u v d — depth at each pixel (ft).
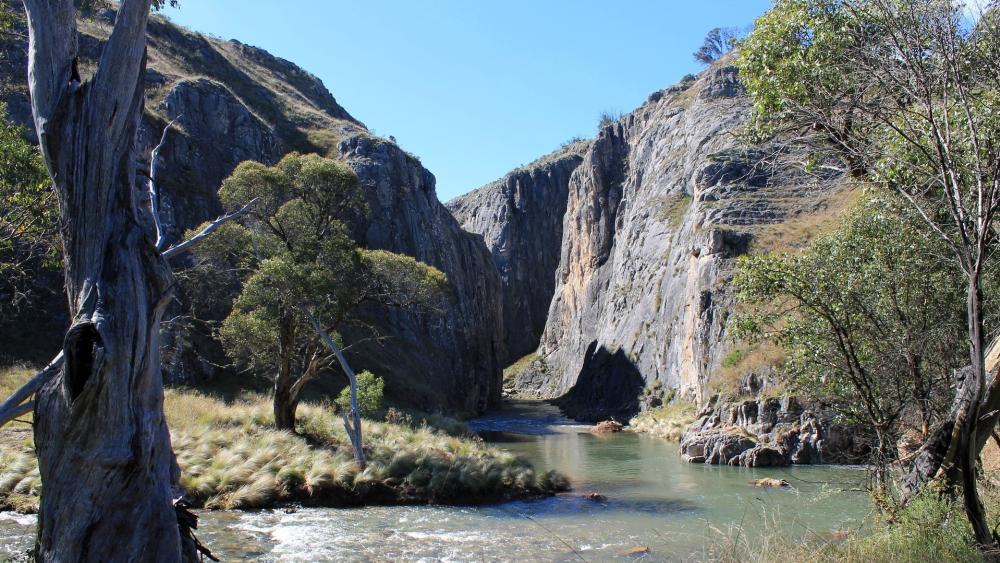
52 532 15.19
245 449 63.05
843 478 61.82
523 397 299.58
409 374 159.53
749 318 34.40
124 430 15.65
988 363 25.20
